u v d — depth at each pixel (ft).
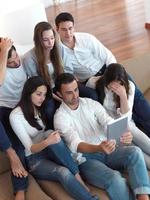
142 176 7.15
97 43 9.71
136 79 10.12
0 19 12.83
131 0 23.61
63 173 7.18
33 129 7.79
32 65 8.91
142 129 9.09
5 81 8.45
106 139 7.59
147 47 15.97
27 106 7.63
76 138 7.43
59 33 9.32
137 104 8.92
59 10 23.79
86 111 7.86
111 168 7.73
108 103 8.38
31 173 7.80
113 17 20.70
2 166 8.22
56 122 7.64
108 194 7.09
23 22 13.04
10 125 7.97
